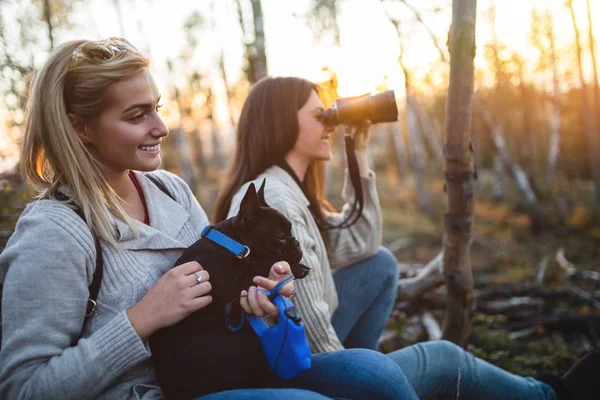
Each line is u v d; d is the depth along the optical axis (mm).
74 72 1334
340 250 2367
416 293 3312
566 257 7082
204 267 1390
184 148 14508
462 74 2299
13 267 1231
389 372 1427
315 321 1806
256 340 1343
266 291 1305
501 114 17922
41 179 1419
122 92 1350
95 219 1332
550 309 4078
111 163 1454
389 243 8609
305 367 1280
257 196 1496
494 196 14188
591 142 13539
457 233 2465
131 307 1317
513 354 3191
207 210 7957
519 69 17031
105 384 1223
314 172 2387
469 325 2605
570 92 17672
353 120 2111
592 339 3414
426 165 24125
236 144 2229
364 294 2402
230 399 1256
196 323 1338
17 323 1207
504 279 5453
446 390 1824
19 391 1190
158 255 1464
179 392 1302
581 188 16531
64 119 1328
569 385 1971
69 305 1249
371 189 2383
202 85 17406
